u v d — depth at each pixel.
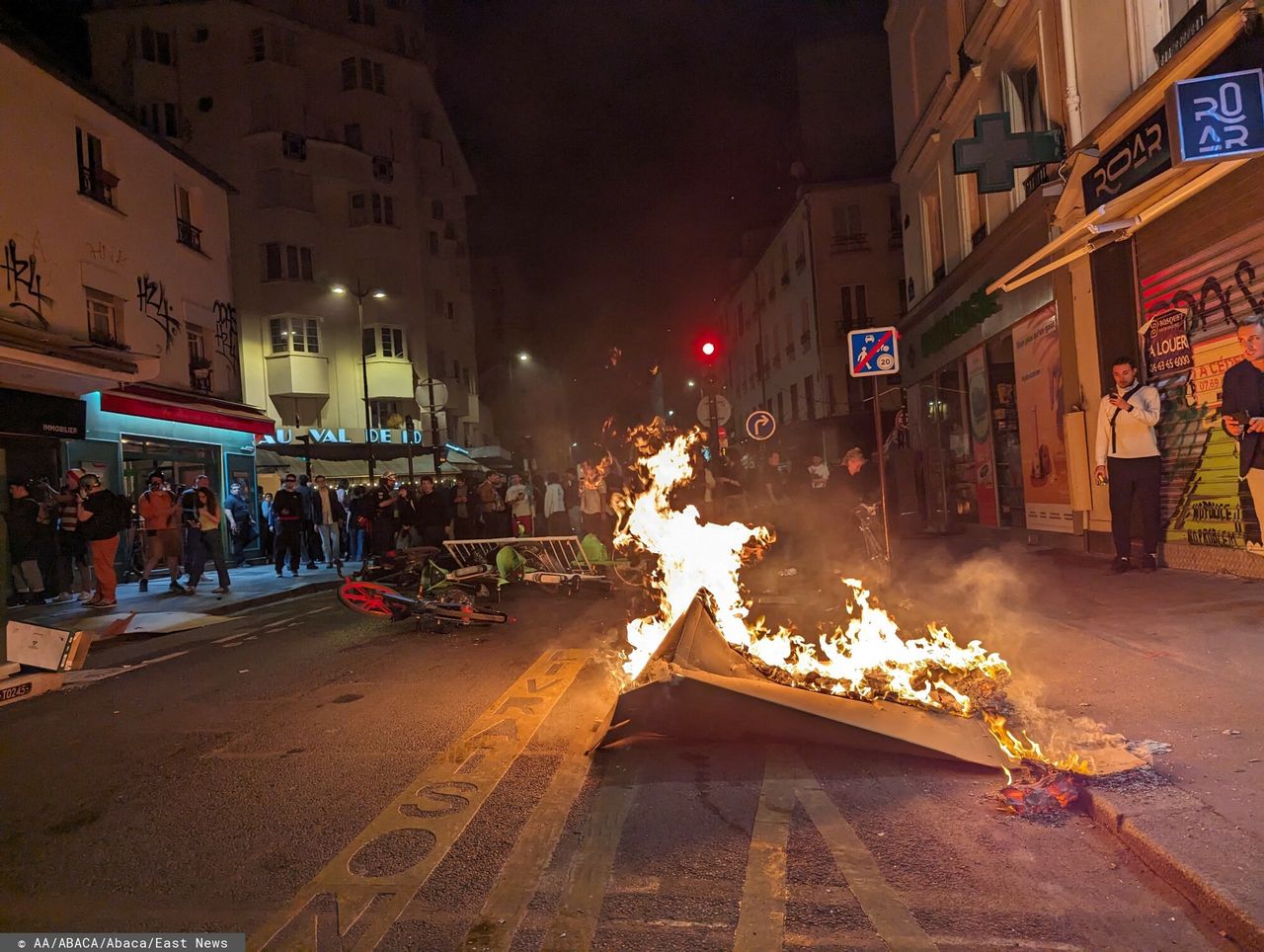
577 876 3.27
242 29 33.94
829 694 4.87
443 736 5.12
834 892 3.07
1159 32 8.98
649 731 4.54
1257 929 2.57
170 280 18.36
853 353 9.83
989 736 4.39
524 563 10.59
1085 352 10.70
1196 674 5.18
